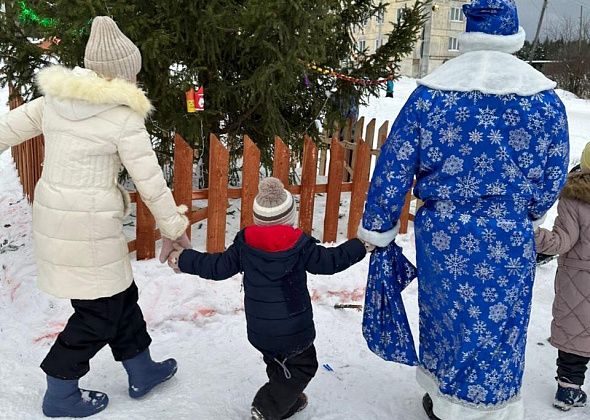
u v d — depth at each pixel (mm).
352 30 5824
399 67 5953
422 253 2564
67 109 2469
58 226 2516
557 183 2430
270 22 4105
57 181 2508
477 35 2367
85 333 2656
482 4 2355
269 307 2572
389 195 2502
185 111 4773
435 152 2387
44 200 2535
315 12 4336
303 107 5785
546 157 2377
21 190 6316
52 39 4316
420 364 2779
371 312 2756
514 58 2387
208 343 3506
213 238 4379
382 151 2561
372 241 2586
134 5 4086
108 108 2475
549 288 4555
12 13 4277
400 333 2746
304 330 2625
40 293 3758
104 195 2537
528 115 2283
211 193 4266
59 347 2666
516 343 2521
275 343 2598
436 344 2656
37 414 2760
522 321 2514
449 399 2535
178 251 2771
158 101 4734
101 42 2482
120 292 2689
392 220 2580
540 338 3803
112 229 2590
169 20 4320
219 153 4199
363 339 3662
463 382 2508
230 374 3197
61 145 2496
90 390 2920
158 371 2979
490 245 2365
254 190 4414
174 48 4492
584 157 2900
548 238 2773
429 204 2523
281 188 2582
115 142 2492
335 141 4648
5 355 3189
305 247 2590
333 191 4762
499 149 2303
